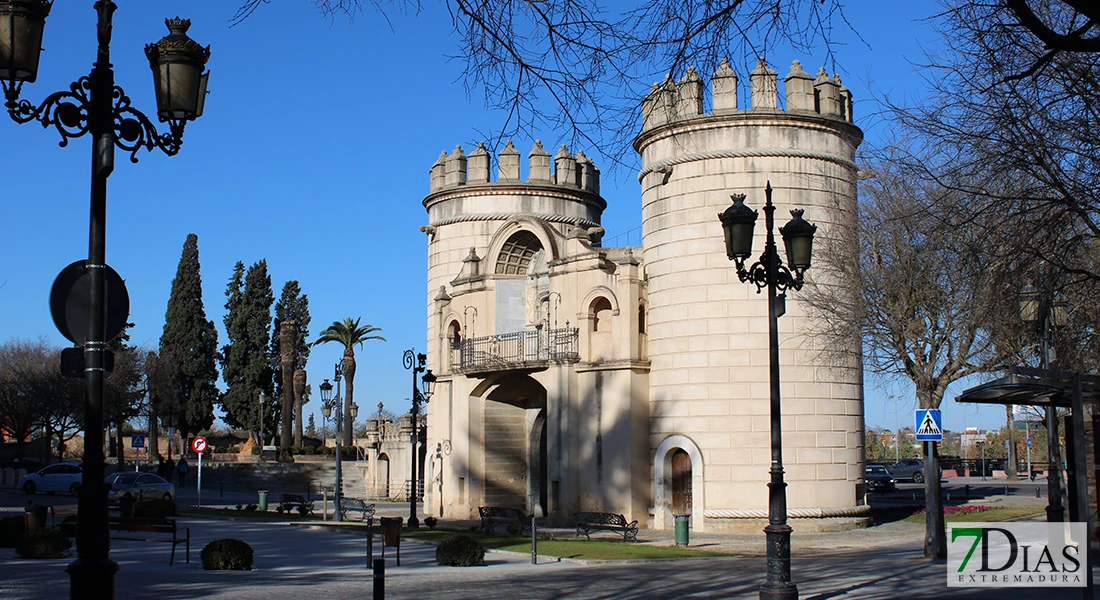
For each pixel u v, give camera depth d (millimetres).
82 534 9148
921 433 24609
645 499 37344
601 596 17906
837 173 36438
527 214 48875
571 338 39562
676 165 36719
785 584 15945
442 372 47344
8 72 9398
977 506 41438
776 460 16484
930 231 17391
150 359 84000
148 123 10078
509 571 22641
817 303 31031
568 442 38812
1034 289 16812
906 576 20875
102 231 9648
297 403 91438
